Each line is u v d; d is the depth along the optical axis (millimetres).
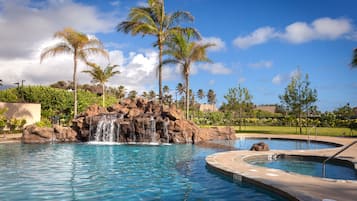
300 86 31875
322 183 7969
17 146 19828
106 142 22719
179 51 27234
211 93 124938
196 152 17062
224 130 25531
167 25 28906
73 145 20625
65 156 15352
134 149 18484
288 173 9422
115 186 8930
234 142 23281
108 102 41688
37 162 13414
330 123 41156
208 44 27312
